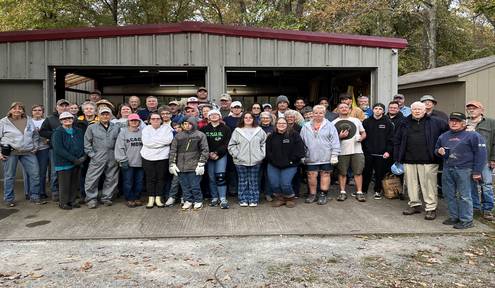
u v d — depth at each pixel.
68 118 6.22
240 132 6.35
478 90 9.91
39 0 14.66
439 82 10.39
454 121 5.41
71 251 4.71
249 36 8.55
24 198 7.07
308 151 6.50
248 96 15.30
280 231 5.29
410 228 5.41
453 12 18.97
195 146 6.24
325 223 5.60
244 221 5.70
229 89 15.16
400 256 4.50
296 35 8.58
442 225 5.52
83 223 5.67
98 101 7.42
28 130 6.56
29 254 4.63
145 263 4.34
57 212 6.20
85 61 8.32
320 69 8.88
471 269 4.17
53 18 15.38
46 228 5.48
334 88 11.63
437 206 6.45
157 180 6.41
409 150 5.88
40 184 6.98
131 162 6.37
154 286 3.81
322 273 4.07
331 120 7.71
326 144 6.47
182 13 20.64
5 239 5.10
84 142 6.39
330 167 6.58
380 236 5.15
